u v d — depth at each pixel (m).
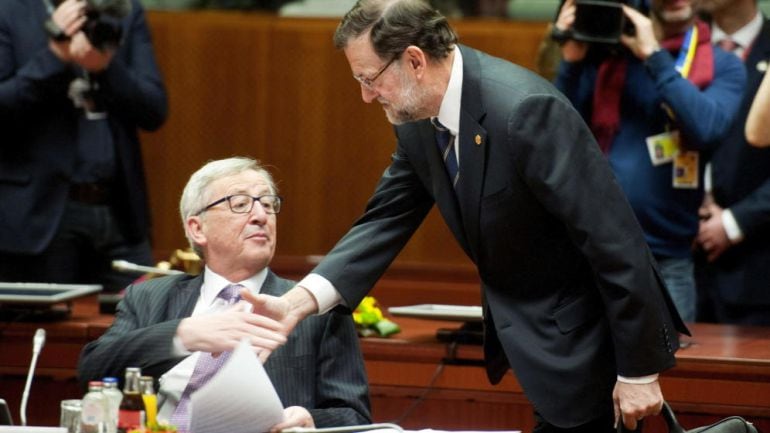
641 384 9.67
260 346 9.92
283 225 20.52
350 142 20.34
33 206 15.77
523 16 19.81
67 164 15.85
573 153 9.65
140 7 16.58
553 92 9.87
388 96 9.92
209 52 20.56
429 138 10.37
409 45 9.74
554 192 9.59
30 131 15.77
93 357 10.48
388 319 14.94
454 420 13.14
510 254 10.14
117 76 15.77
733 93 15.36
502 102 9.77
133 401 8.77
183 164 20.64
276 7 20.64
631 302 9.54
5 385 13.84
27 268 15.85
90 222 16.00
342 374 10.90
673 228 15.35
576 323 10.10
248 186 11.12
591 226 9.57
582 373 10.01
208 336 10.03
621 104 15.31
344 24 9.90
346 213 20.39
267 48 20.48
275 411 8.88
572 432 10.22
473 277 19.69
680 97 14.85
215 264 11.19
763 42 17.08
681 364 12.53
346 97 20.34
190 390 10.68
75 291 14.16
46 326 13.72
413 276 19.84
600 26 14.98
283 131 20.48
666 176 15.27
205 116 20.59
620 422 9.88
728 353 12.73
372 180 20.31
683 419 12.64
